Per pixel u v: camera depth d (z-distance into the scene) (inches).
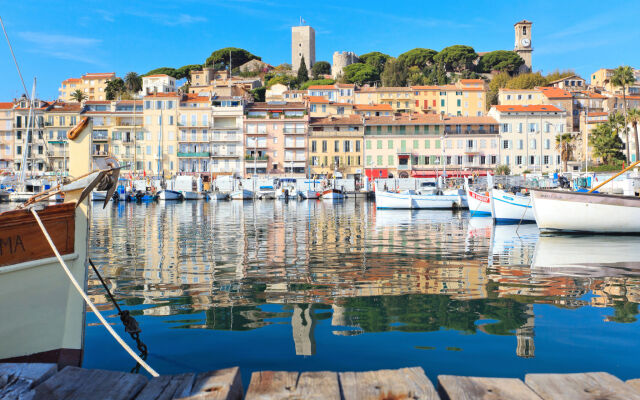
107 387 187.0
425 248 765.3
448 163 3727.9
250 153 3796.8
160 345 296.7
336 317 355.3
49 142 3789.4
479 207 1640.0
